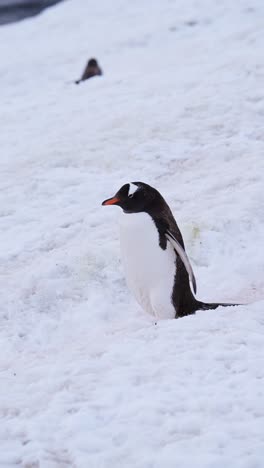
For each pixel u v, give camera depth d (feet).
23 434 25.12
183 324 32.30
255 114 64.28
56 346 35.63
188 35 118.93
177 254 33.73
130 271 34.19
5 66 115.96
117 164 58.49
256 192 48.49
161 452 22.84
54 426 25.20
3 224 50.55
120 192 32.99
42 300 40.29
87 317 38.78
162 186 53.72
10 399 27.71
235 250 43.29
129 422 24.72
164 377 27.40
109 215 49.90
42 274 42.01
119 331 35.78
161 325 32.76
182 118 65.46
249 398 25.38
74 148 62.18
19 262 45.16
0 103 86.74
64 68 110.93
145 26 128.57
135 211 33.09
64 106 77.15
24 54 123.85
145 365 28.60
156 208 33.30
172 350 29.68
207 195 50.08
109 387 27.22
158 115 66.90
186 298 34.55
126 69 97.81
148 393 26.40
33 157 61.67
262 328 31.19
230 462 21.99
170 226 33.47
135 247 33.30
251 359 28.19
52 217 50.78
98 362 29.53
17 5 228.63
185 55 97.50
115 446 23.65
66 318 39.01
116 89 79.77
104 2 152.15
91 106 74.38
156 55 104.73
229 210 46.60
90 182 55.88
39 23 147.84
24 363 32.86
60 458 23.62
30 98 87.51
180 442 23.17
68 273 42.11
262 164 53.88
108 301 39.99
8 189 56.03
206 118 64.69
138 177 55.98
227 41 97.45
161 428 24.20
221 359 28.48
